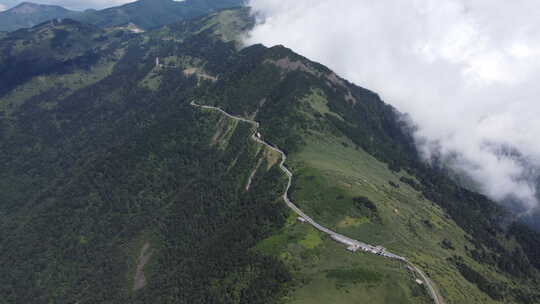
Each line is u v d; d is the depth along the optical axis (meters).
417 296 184.38
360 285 182.25
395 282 187.50
